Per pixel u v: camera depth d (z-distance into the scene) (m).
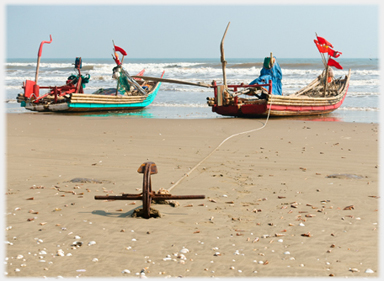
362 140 14.30
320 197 8.01
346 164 10.80
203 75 51.44
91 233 6.24
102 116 22.88
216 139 14.76
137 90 28.05
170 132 16.36
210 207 7.48
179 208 7.45
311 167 10.52
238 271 5.01
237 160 11.39
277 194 8.24
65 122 19.31
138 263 5.24
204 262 5.26
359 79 41.69
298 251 5.56
